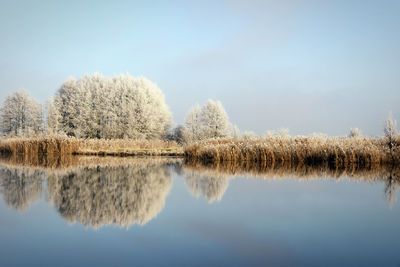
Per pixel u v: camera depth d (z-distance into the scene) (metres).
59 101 48.94
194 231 5.94
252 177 13.30
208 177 13.35
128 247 5.12
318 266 4.41
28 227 6.16
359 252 4.93
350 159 17.80
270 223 6.50
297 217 6.97
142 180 12.43
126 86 49.25
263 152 20.31
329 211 7.52
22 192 9.72
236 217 6.98
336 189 10.45
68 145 28.98
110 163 20.31
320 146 19.30
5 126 46.84
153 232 5.91
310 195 9.48
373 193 9.77
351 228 6.18
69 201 8.52
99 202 8.41
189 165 18.91
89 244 5.25
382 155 17.62
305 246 5.19
